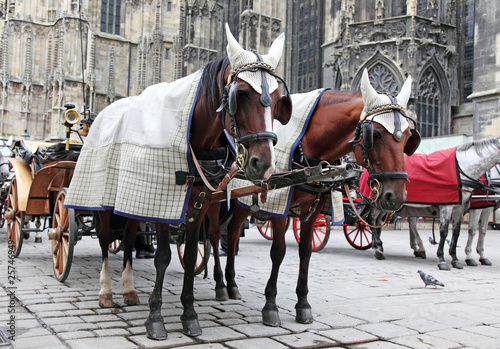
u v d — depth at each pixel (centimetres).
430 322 494
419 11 2788
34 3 4156
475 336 445
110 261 879
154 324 402
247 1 3756
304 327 459
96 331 419
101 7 4250
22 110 4062
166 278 725
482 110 2141
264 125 333
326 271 859
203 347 387
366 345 412
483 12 2156
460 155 964
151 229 923
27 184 852
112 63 4212
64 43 3956
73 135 3794
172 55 4328
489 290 703
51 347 372
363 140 427
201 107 402
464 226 2291
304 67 3666
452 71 2577
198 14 4331
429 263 1023
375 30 2531
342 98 486
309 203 505
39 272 731
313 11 3600
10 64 4081
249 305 554
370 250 1254
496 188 999
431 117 2508
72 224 632
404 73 2447
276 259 469
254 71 342
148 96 457
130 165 418
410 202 961
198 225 427
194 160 401
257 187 442
